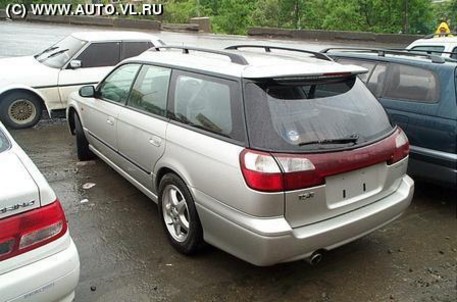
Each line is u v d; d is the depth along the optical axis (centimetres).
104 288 329
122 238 402
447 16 2752
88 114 549
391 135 355
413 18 2770
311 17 3092
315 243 302
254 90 312
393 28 2816
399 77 506
